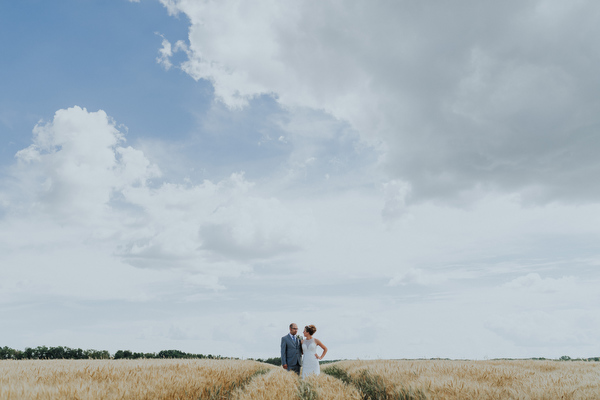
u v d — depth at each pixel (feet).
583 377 26.45
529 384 22.25
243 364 48.19
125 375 25.91
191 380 26.35
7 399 16.29
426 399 22.45
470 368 34.35
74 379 22.56
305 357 33.04
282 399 23.73
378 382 32.86
